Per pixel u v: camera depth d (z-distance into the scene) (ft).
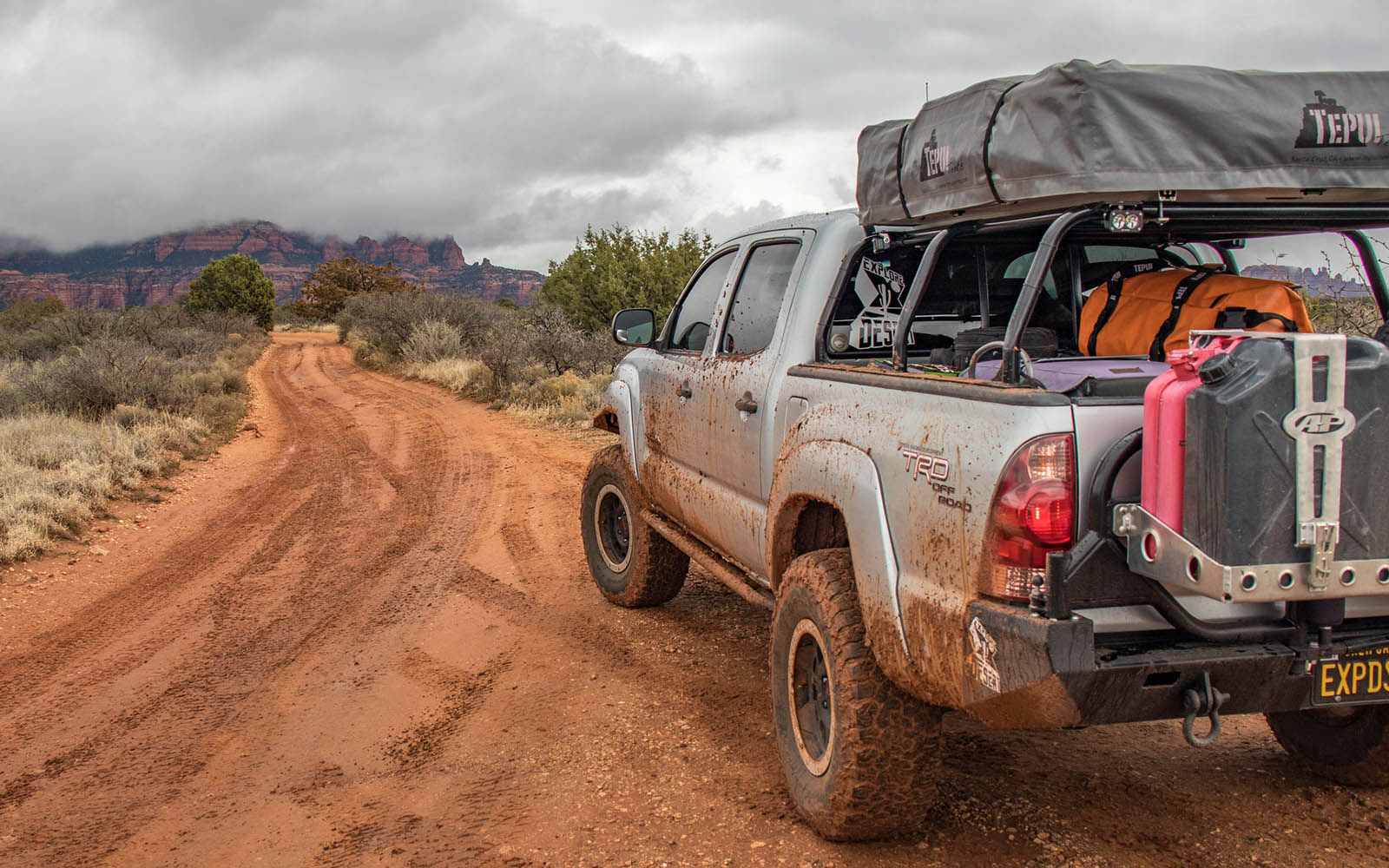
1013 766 12.02
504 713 14.80
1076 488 7.88
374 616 20.49
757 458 13.07
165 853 11.16
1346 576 7.19
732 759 12.73
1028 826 10.56
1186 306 10.96
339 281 282.77
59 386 55.83
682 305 17.63
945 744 12.72
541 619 19.56
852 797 9.80
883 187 10.88
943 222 10.67
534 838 10.94
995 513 8.05
